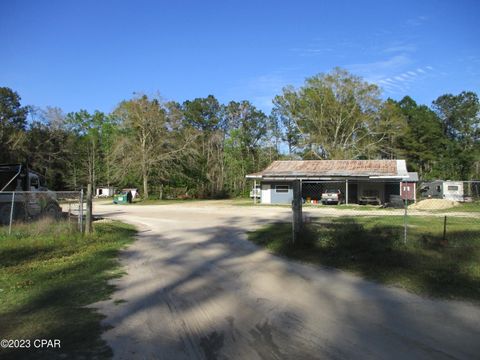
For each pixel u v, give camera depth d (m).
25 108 64.94
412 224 16.89
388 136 59.69
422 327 5.23
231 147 62.09
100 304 6.41
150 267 9.39
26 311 6.02
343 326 5.31
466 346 4.62
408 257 9.02
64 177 61.56
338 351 4.52
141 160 47.00
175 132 49.62
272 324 5.43
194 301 6.58
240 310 6.06
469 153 60.78
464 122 82.56
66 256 10.53
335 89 56.44
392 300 6.43
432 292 6.73
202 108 74.44
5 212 17.09
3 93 63.59
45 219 15.80
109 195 73.00
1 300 6.59
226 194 60.88
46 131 59.16
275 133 68.19
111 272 8.82
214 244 12.91
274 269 8.92
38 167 55.91
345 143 56.50
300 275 8.28
